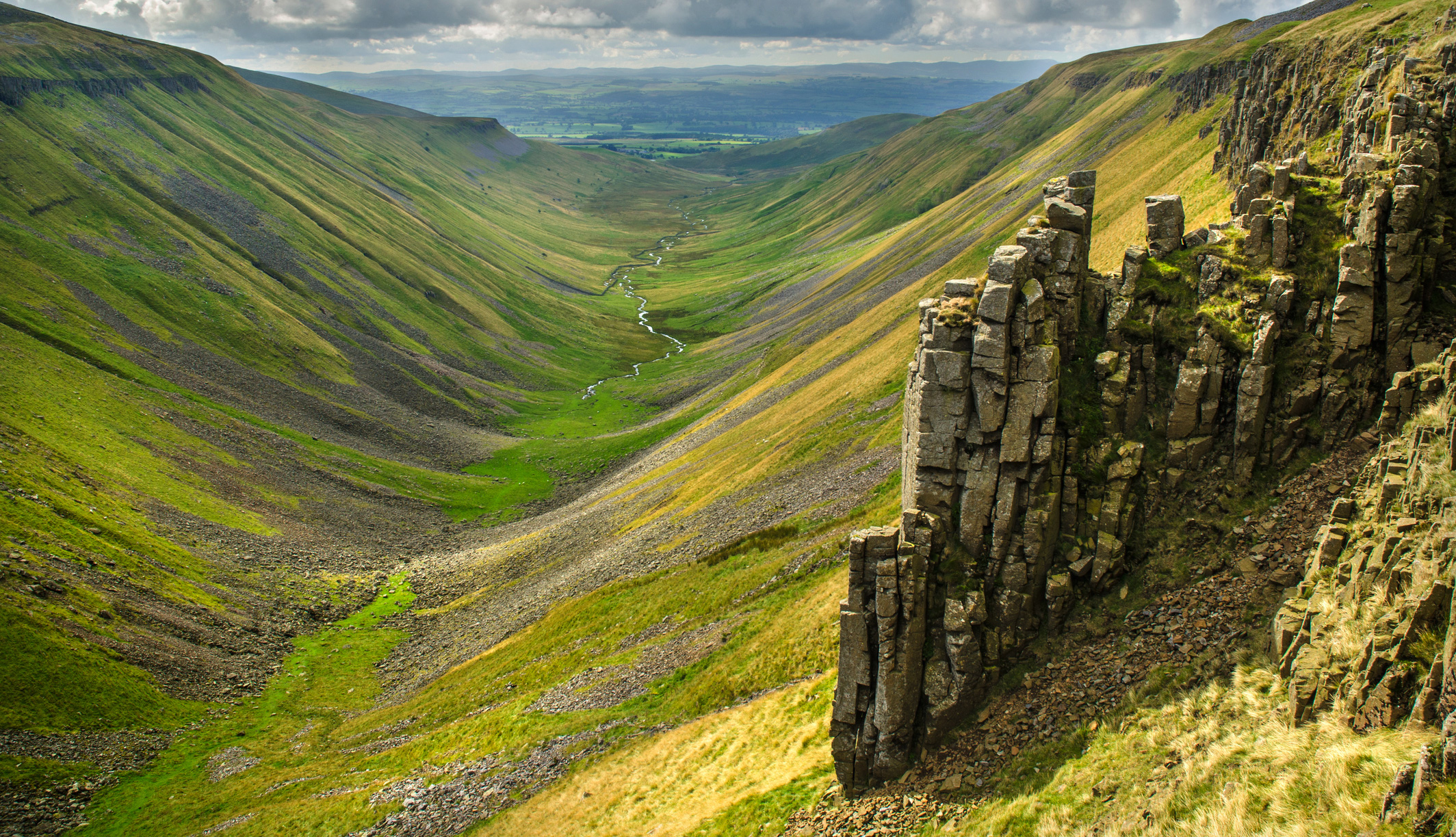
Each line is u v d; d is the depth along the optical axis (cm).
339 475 13900
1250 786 2195
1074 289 3391
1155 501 3316
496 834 4697
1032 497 3212
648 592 7412
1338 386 3161
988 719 3172
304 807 5812
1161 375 3434
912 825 3039
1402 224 3138
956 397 3238
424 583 11031
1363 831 1814
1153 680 2886
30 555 8150
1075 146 19238
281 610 9825
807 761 3834
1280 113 7712
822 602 5272
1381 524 2553
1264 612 2847
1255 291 3362
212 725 7519
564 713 5950
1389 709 2052
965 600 3225
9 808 5975
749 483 8806
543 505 14138
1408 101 3700
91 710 7000
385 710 7762
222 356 16200
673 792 4250
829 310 19188
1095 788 2655
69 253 16412
